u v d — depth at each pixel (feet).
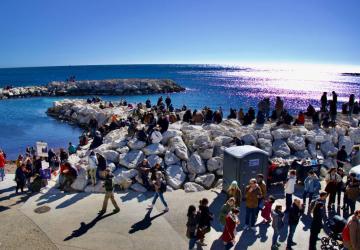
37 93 219.00
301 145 62.69
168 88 257.96
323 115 78.64
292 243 36.70
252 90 290.97
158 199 47.37
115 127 84.23
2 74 545.44
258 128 69.36
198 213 34.22
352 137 69.77
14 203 46.09
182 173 54.54
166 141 61.05
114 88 238.89
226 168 47.98
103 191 49.80
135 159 55.21
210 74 627.87
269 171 50.11
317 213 33.88
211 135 64.64
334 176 43.42
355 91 323.98
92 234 38.50
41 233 38.55
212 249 35.73
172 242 37.17
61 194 49.06
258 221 41.45
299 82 487.20
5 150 86.58
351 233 30.66
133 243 36.88
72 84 234.99
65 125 120.88
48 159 63.52
